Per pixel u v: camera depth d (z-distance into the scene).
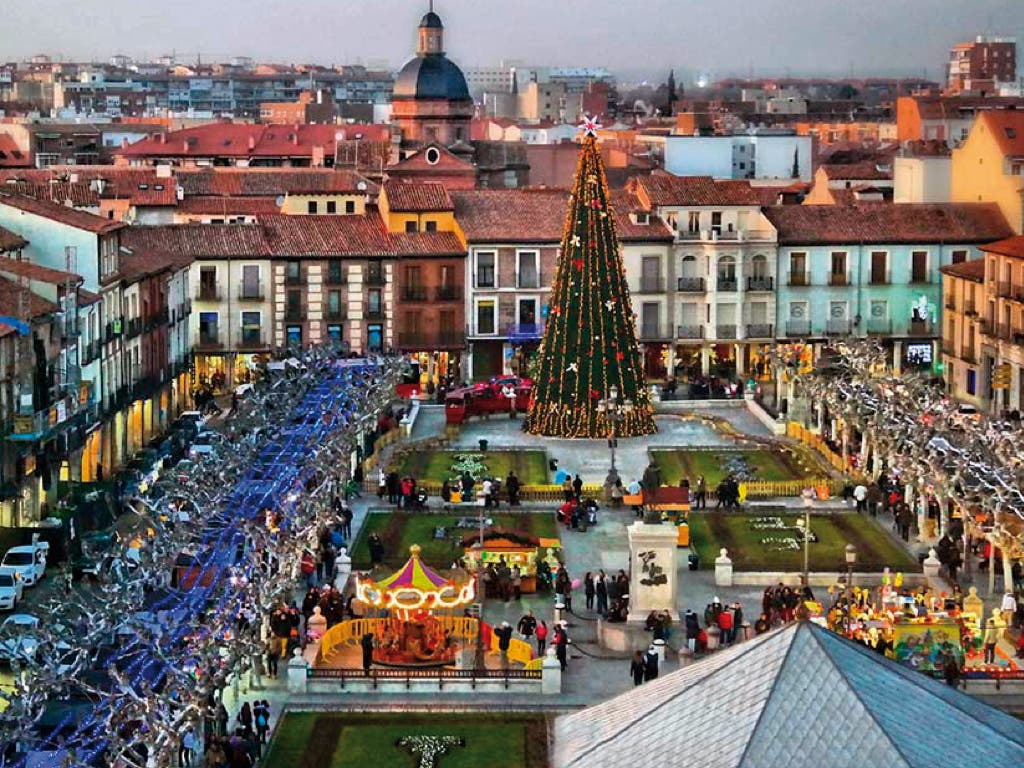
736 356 139.25
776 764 32.03
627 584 72.81
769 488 94.44
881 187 186.88
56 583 71.06
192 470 82.62
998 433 89.69
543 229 138.25
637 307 138.00
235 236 135.50
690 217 139.00
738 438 111.31
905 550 82.56
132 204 163.88
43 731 50.78
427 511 91.12
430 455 106.31
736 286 137.50
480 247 136.50
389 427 112.19
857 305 139.38
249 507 77.44
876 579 77.56
